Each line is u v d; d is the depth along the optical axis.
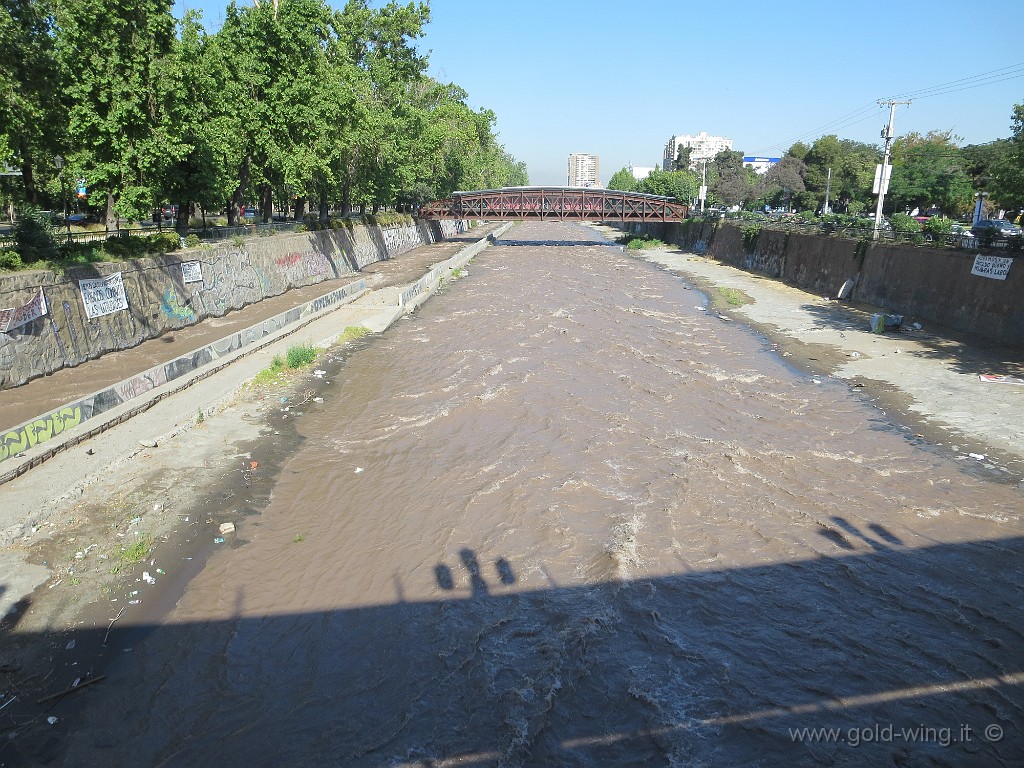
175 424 19.05
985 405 21.53
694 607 12.09
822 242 46.53
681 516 15.05
